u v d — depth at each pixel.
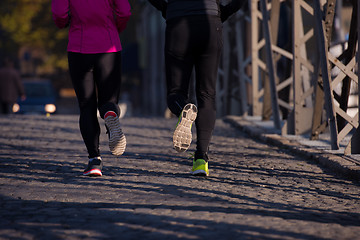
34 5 96.56
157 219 9.32
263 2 21.44
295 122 20.66
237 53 30.17
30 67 110.69
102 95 13.41
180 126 12.32
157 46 78.25
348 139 19.05
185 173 13.95
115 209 10.03
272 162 15.91
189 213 9.75
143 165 15.13
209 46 13.07
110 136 12.73
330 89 16.62
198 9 12.95
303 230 8.75
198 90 13.46
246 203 10.73
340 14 35.62
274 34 23.12
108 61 13.20
